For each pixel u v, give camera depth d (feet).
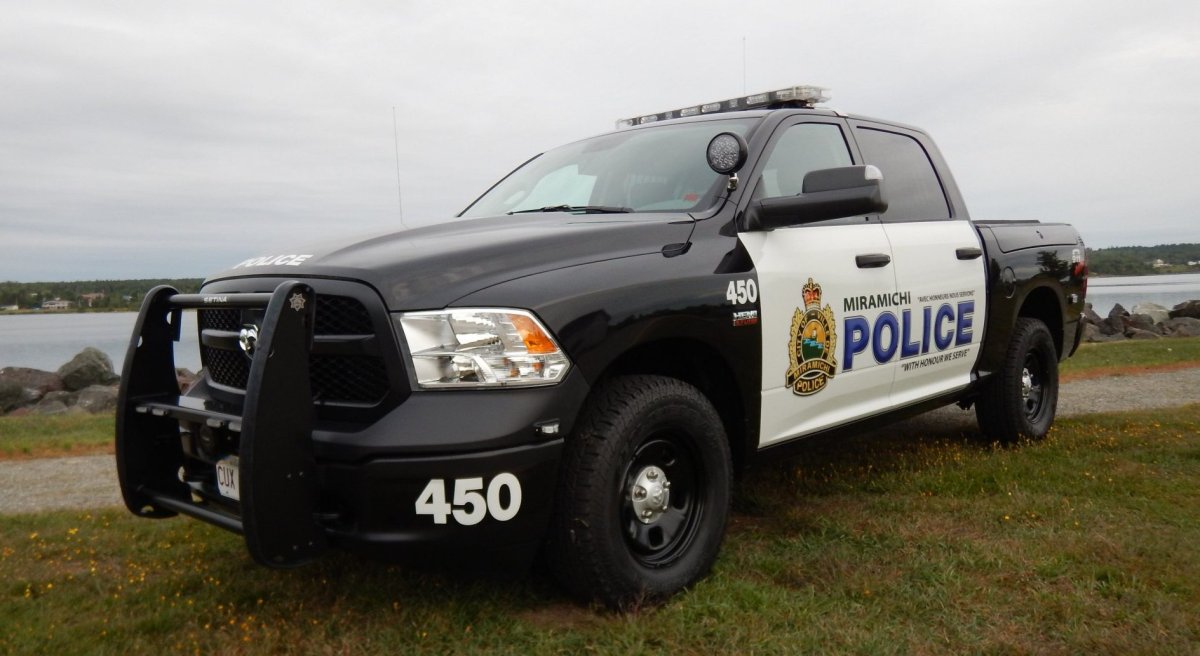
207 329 10.70
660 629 9.24
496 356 8.72
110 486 18.61
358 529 8.62
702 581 10.50
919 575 10.65
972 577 10.62
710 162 11.51
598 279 9.61
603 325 9.37
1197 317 87.40
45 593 10.95
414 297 8.76
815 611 9.69
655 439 10.12
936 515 13.15
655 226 10.73
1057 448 17.70
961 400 17.29
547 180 13.96
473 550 8.72
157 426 10.49
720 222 11.33
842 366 12.92
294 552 8.50
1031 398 18.69
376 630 9.38
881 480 15.12
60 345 130.11
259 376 8.20
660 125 14.03
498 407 8.63
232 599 10.39
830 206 10.93
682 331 10.23
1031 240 18.30
